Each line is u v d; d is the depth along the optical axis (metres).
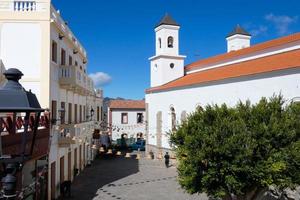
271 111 16.62
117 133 63.09
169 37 48.62
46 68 21.23
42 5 21.45
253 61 34.50
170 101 41.25
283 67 24.31
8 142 12.22
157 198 23.84
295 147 15.19
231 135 15.52
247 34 53.69
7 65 21.14
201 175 15.73
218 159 15.23
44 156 18.53
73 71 24.45
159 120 44.53
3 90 4.00
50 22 21.42
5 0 21.33
